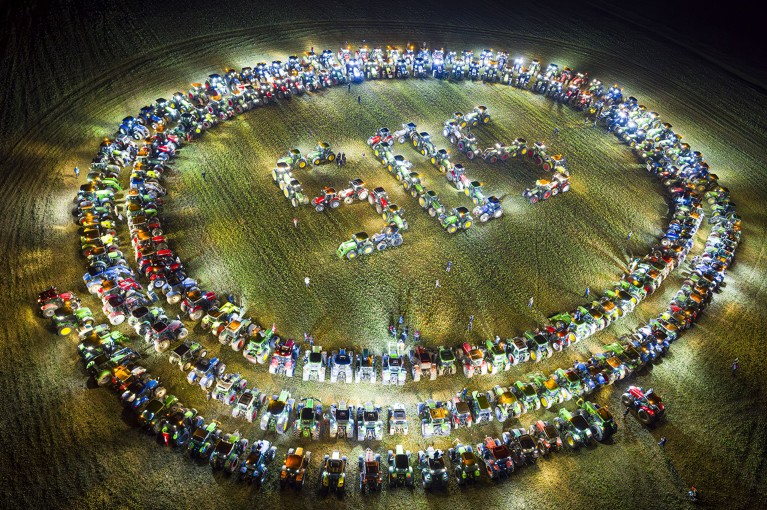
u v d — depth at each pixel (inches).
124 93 2101.4
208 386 1088.8
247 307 1289.4
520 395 1097.4
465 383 1163.9
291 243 1497.3
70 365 1100.5
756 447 1056.8
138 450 964.6
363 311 1311.5
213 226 1528.1
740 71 2741.1
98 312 1222.9
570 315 1318.9
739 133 2226.9
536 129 2158.0
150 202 1525.6
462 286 1409.9
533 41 2876.5
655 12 3334.2
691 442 1059.9
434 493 951.6
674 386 1171.9
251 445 1002.1
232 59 2416.3
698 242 1615.4
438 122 2140.7
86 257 1355.8
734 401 1147.9
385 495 942.4
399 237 1498.5
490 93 2395.4
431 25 2935.5
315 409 1042.7
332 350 1208.8
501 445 991.6
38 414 1000.9
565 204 1750.7
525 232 1617.9
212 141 1899.6
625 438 1061.1
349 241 1460.4
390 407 1077.1
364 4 3073.3
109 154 1692.9
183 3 2815.0
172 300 1261.1
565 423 1055.6
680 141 2038.6
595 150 2054.6
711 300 1400.1
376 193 1604.3
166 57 2368.4
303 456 958.4
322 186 1724.9
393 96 2295.8
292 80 2209.6
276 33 2674.7
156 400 1003.3
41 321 1183.6
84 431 982.4
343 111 2154.3
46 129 1852.9
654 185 1879.9
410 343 1242.6
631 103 2219.5
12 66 2169.0
